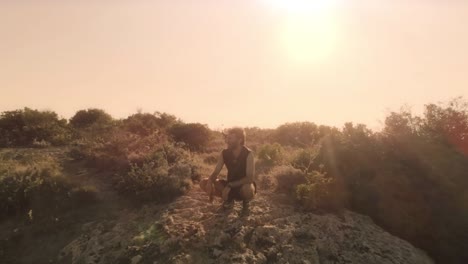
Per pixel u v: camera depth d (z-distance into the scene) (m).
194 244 4.96
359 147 7.05
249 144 13.29
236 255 4.70
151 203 6.27
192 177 7.45
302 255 4.88
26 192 6.18
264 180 7.42
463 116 7.42
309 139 14.85
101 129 13.44
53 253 5.16
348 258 4.99
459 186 6.27
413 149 6.98
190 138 12.12
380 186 6.37
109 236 5.31
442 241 5.72
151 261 4.69
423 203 6.15
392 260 5.04
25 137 12.10
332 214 6.00
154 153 8.02
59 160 8.73
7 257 5.12
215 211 5.86
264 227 5.28
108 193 6.71
